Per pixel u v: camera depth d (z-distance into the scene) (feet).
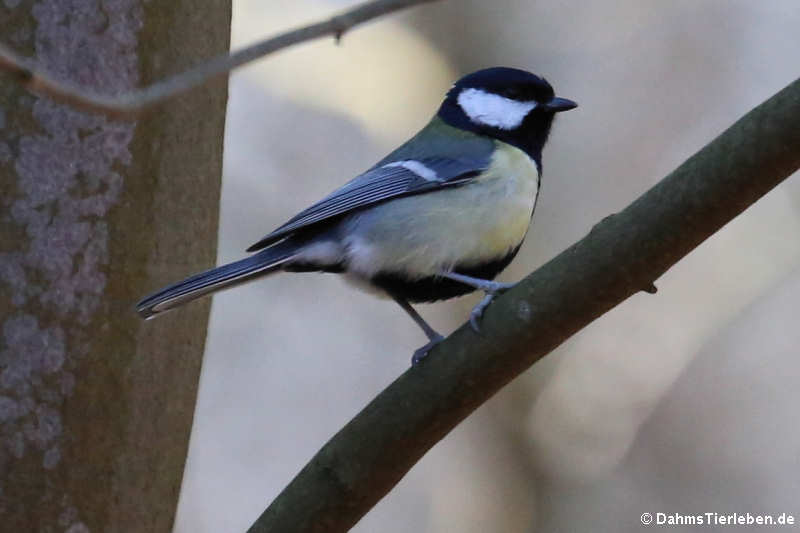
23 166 16.47
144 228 16.99
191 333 17.90
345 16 11.84
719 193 14.49
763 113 14.28
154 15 16.90
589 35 46.68
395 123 44.98
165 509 17.65
